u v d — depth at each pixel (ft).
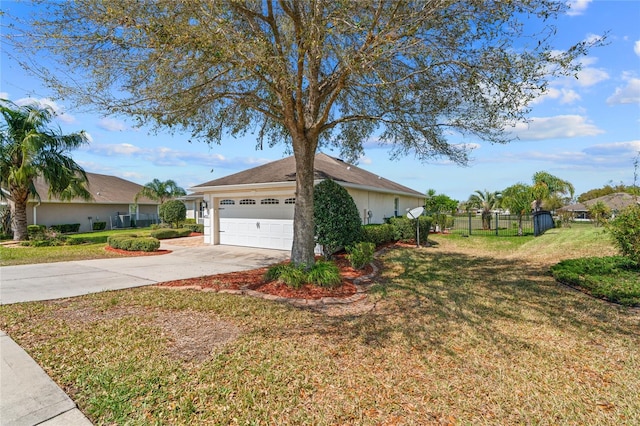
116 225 91.71
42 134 49.26
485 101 20.90
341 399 9.84
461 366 11.85
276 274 23.41
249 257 37.42
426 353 12.84
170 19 16.52
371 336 14.39
